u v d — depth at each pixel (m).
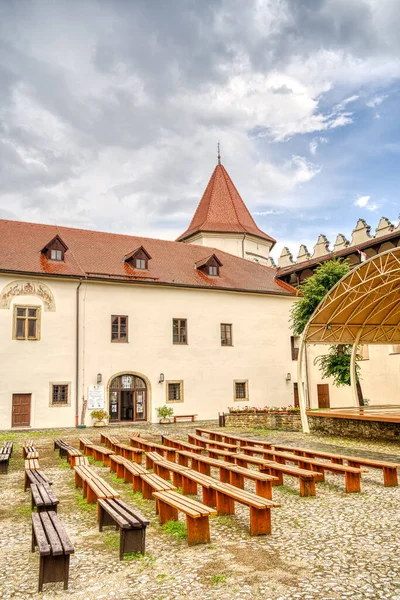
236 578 5.36
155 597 4.98
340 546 6.28
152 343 28.72
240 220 41.97
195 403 29.64
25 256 26.77
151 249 33.16
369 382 32.84
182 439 18.75
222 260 35.88
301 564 5.70
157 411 28.19
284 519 7.67
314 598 4.79
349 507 8.25
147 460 12.56
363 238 36.03
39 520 6.22
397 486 9.75
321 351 35.06
